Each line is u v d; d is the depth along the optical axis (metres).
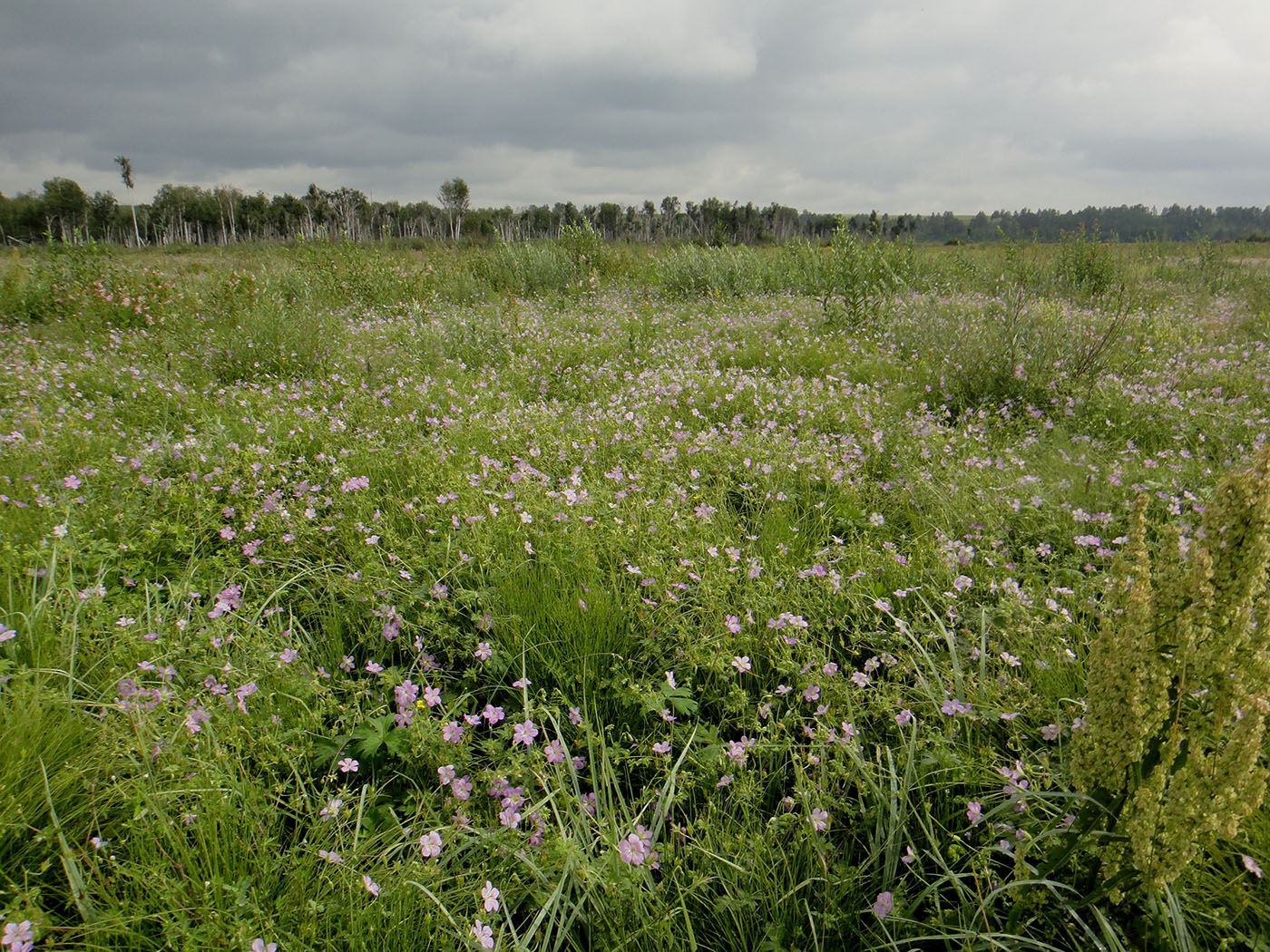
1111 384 6.71
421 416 6.18
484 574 3.35
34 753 1.97
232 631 2.83
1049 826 1.92
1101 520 3.98
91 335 9.51
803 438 5.50
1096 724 1.69
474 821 2.10
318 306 11.70
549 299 14.01
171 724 2.21
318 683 2.54
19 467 4.32
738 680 2.80
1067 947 1.76
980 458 5.16
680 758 2.22
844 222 11.83
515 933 1.74
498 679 2.76
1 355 8.14
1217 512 1.53
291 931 1.67
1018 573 3.52
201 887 1.67
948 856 2.04
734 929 1.85
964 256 18.09
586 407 6.47
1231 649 1.51
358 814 2.01
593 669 2.71
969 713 2.33
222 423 5.67
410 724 2.31
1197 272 17.03
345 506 4.05
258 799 2.00
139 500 4.02
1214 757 1.55
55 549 2.99
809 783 2.11
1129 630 1.61
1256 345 8.55
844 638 3.11
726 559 3.47
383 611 2.96
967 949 1.67
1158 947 1.66
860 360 8.16
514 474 4.34
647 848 1.93
